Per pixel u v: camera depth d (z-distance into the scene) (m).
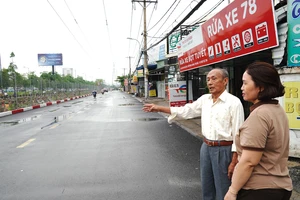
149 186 3.93
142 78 40.28
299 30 4.35
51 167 4.94
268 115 1.59
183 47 11.07
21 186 4.02
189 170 4.64
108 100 31.45
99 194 3.67
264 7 4.77
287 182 1.67
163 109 3.05
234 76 9.80
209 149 2.67
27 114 15.78
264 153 1.64
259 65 1.71
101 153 5.91
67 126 10.18
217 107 2.62
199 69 12.09
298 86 4.55
